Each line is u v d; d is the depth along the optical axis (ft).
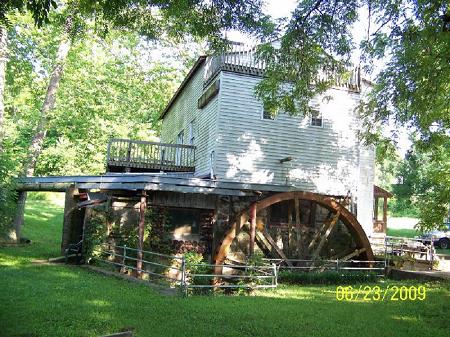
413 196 106.42
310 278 53.83
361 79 67.72
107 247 52.95
